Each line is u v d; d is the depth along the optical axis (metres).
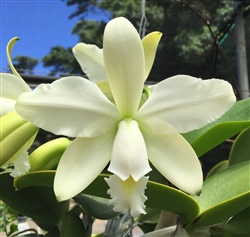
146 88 0.13
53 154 0.14
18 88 0.14
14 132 0.12
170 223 0.17
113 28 0.11
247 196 0.12
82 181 0.11
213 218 0.13
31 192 0.17
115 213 0.17
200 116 0.12
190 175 0.12
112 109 0.12
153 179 0.18
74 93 0.11
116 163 0.11
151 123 0.12
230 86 0.11
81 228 0.16
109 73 0.12
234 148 0.19
